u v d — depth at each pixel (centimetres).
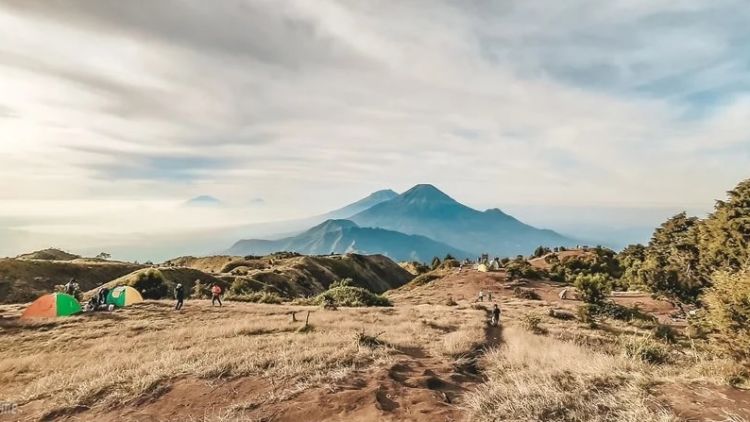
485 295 5897
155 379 1012
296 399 859
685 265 4062
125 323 2600
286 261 13338
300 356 1191
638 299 5256
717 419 614
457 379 1047
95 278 8762
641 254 8138
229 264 12462
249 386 960
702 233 3731
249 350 1357
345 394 855
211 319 2733
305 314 2833
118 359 1459
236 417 789
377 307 3678
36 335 2334
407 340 1647
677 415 638
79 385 1059
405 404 814
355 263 15962
